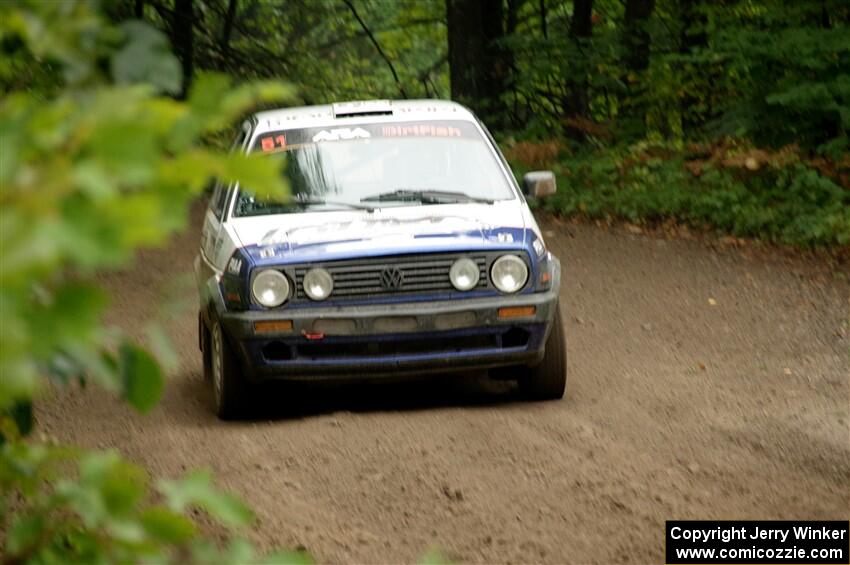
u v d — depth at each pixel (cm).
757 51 4034
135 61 444
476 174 2209
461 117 2320
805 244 3700
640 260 3631
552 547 1354
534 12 7775
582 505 1497
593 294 3203
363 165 2197
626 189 4412
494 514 1465
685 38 5228
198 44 6712
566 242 3975
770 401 2103
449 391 2255
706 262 3562
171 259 3625
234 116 393
